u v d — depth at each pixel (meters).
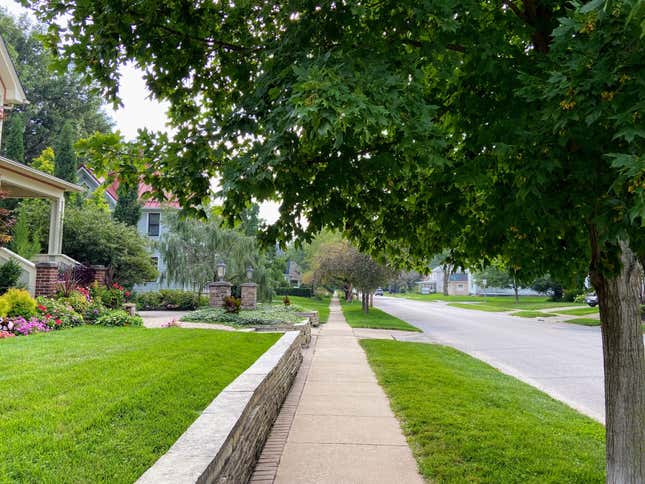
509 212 2.90
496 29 3.11
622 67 2.01
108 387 4.18
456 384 7.07
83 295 12.03
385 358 9.50
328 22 2.92
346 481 3.57
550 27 3.03
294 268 68.56
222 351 6.79
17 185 12.27
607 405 3.22
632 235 2.24
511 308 36.28
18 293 9.18
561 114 2.17
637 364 3.10
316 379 7.52
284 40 3.10
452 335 16.80
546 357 11.68
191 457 2.28
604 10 1.73
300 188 2.99
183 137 3.66
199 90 4.09
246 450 3.38
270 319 13.41
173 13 3.55
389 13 2.84
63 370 4.80
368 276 25.78
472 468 3.87
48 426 3.15
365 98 2.13
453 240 4.50
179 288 27.05
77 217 19.56
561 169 2.48
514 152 2.53
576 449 4.45
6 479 2.41
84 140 3.55
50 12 3.40
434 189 3.60
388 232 4.55
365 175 3.18
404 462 3.96
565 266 3.78
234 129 3.01
